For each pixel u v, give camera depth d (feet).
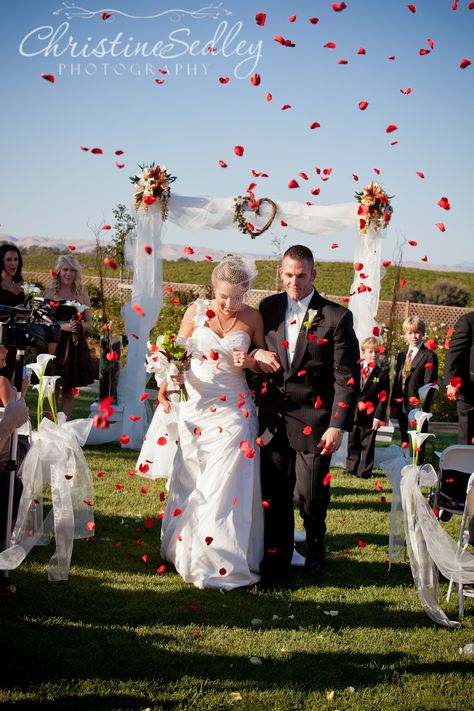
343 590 13.67
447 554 12.64
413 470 13.23
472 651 11.14
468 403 19.06
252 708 9.22
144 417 25.67
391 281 79.05
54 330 12.25
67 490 13.20
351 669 10.44
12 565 11.79
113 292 57.82
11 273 21.68
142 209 24.64
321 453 14.16
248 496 13.92
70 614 11.64
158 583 13.35
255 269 14.46
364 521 18.47
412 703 9.53
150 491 19.75
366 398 23.70
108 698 9.19
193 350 14.32
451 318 70.69
